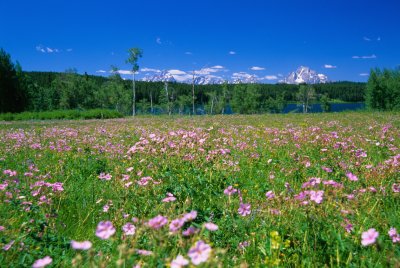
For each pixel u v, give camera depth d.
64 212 4.65
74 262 2.61
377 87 74.00
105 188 5.69
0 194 4.68
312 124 21.42
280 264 3.10
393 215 3.97
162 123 26.25
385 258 2.95
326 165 6.49
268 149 9.65
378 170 5.71
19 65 70.62
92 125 25.88
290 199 4.10
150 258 2.71
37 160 8.42
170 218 3.20
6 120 45.34
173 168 6.21
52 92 92.75
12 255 3.11
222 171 6.21
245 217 3.90
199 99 168.12
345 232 3.40
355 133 13.99
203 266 2.13
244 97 107.44
